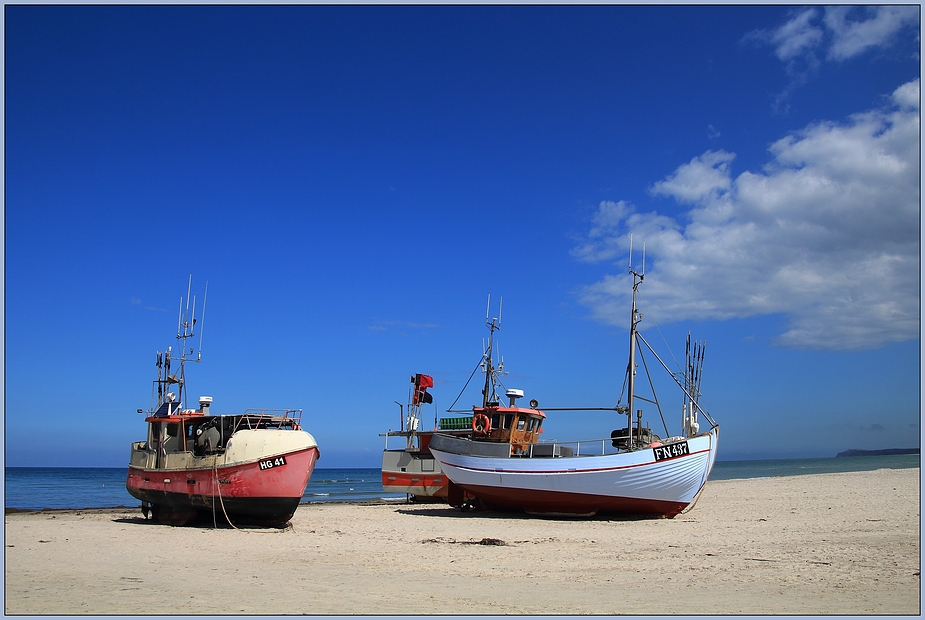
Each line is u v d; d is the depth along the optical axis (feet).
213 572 55.88
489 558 64.28
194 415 100.48
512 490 107.14
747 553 65.82
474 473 111.34
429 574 54.85
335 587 48.44
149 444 104.12
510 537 81.97
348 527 95.14
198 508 94.73
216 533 87.71
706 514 110.42
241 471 89.86
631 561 61.77
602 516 105.09
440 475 141.38
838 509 114.21
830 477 234.79
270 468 90.07
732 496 153.07
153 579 52.16
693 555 65.10
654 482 98.48
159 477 99.86
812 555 63.62
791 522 95.66
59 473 580.30
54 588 47.98
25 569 57.21
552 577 53.26
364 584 49.83
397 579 52.26
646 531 87.71
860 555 63.16
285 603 42.14
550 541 77.46
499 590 47.26
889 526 87.56
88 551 69.92
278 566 59.52
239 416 95.50
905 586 48.44
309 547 73.41
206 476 92.17
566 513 104.99
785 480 223.71
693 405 105.50
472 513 116.88
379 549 71.31
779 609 40.37
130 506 180.45
